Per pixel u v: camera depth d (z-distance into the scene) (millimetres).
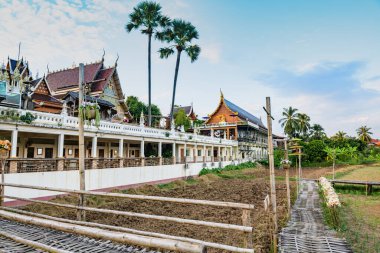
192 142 34312
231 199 18953
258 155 62812
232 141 48438
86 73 37406
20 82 21875
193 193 21641
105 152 26891
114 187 19750
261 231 9641
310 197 17297
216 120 57844
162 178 25812
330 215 10930
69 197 15344
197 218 12508
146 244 4168
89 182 17641
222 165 41438
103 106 31516
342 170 40844
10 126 15180
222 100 57656
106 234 4684
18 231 6445
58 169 15945
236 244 8367
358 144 60750
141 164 23281
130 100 54062
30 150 19781
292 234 8750
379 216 12617
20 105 19953
